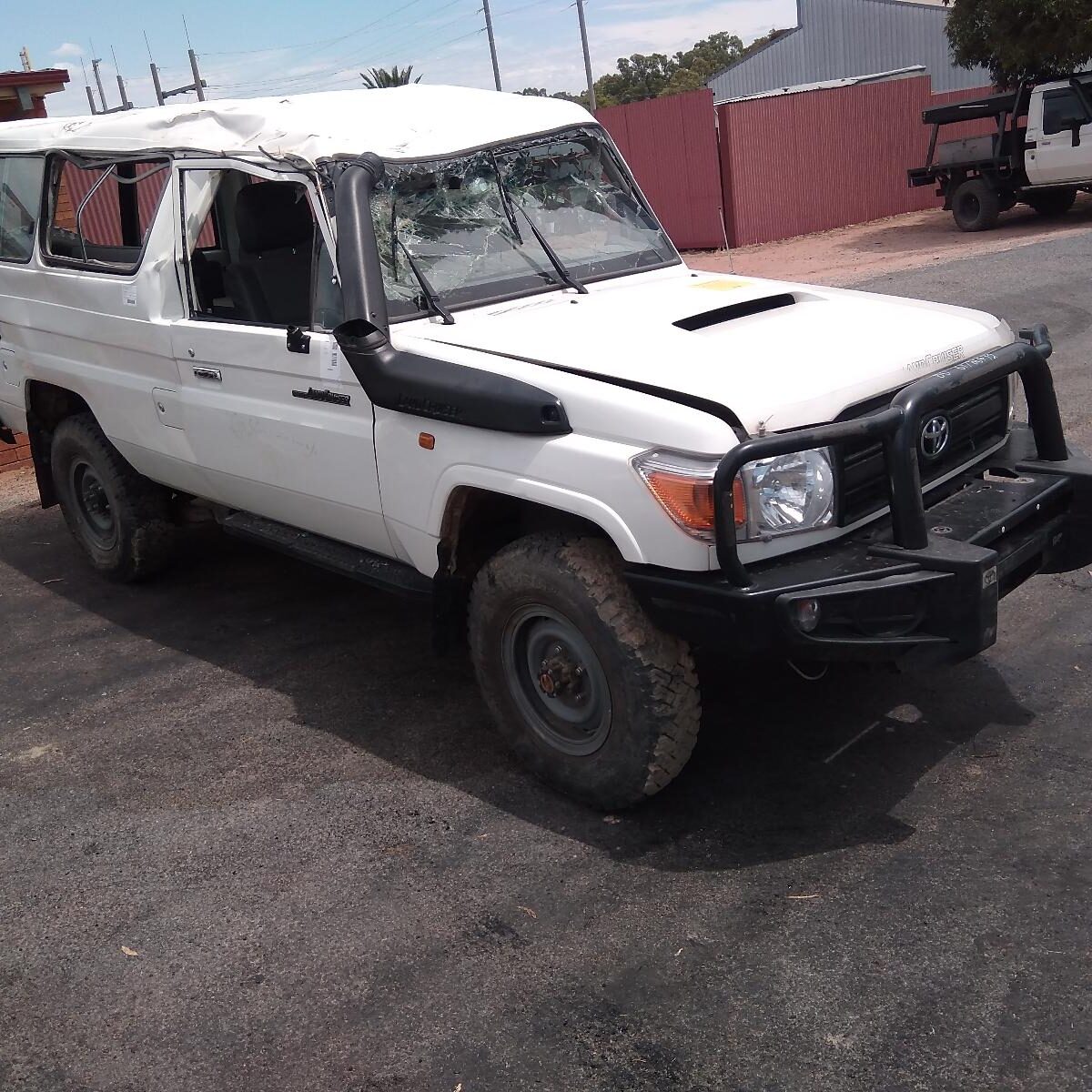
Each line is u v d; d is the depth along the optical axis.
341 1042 2.88
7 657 5.51
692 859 3.48
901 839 3.47
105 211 5.49
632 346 3.66
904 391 3.35
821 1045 2.72
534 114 4.78
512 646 3.85
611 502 3.34
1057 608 4.91
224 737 4.53
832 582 3.19
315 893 3.49
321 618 5.65
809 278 15.69
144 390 5.22
